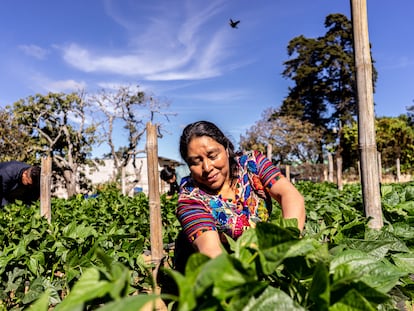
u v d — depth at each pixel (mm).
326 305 1163
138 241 3889
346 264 1318
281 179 2350
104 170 51062
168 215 7172
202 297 1038
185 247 3348
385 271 1372
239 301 1087
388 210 3346
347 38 53688
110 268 1150
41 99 30516
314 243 1517
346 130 37688
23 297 3156
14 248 3395
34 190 7320
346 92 52531
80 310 896
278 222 1527
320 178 30469
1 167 6586
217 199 2348
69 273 3037
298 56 54094
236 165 2398
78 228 3879
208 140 2193
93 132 32844
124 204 8867
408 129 34969
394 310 1784
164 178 8320
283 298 1126
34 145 29781
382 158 34344
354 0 2830
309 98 54062
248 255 1223
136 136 33688
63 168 31422
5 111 27078
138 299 893
